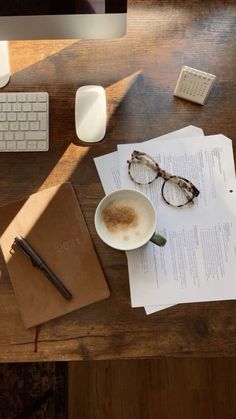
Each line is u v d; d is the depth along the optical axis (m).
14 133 0.83
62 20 0.72
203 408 1.38
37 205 0.81
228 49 0.88
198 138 0.83
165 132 0.84
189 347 0.76
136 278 0.77
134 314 0.76
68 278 0.77
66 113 0.85
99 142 0.83
